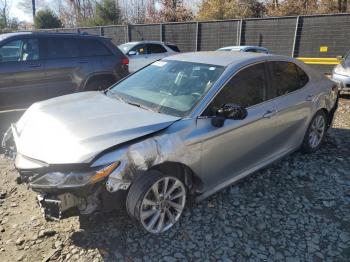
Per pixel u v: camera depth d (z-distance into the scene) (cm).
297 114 444
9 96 641
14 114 726
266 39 1731
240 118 331
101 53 747
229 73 363
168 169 318
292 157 494
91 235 310
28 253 289
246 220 339
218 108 340
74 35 714
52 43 682
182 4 3294
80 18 4434
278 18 1666
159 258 284
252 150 387
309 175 438
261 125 385
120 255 286
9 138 348
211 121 332
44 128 308
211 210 352
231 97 359
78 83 713
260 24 1730
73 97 397
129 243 300
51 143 285
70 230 317
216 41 1888
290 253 296
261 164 412
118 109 343
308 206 368
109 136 285
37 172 274
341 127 668
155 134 302
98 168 267
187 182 335
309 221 341
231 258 288
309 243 310
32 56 658
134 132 294
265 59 411
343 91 935
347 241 314
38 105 371
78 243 300
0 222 330
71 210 274
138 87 399
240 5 2791
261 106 387
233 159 366
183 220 334
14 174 432
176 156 306
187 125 318
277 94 415
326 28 1548
